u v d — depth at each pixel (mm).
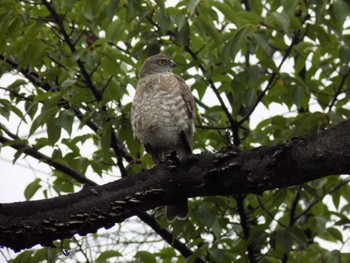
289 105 11664
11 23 10828
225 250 11469
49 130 10586
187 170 7391
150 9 11055
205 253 11328
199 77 11500
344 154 6891
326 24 10938
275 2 11227
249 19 10867
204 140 12320
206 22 10883
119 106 11508
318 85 12500
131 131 11289
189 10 10695
